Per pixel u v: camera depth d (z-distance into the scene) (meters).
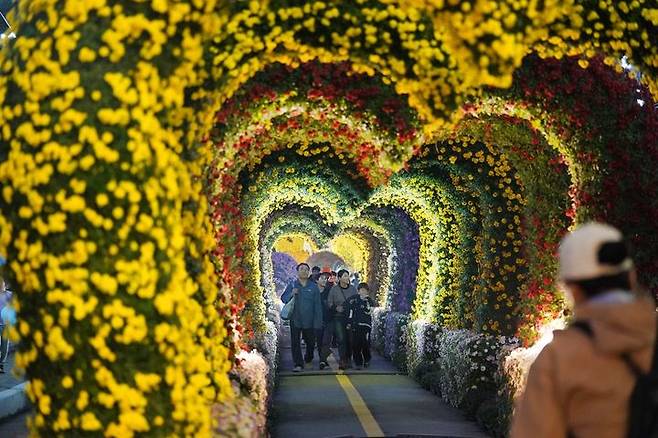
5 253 6.39
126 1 6.31
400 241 30.02
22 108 6.28
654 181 11.23
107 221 6.18
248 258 17.98
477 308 17.30
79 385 6.30
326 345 27.52
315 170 18.62
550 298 13.16
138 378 6.29
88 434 6.32
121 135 6.21
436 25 6.47
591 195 11.65
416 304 24.17
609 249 4.32
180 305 6.42
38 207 6.19
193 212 7.22
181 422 6.43
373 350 35.25
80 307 6.17
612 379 4.16
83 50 6.21
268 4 6.81
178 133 6.71
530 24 6.40
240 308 13.68
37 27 6.40
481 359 16.47
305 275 27.16
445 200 19.97
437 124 7.25
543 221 13.55
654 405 4.10
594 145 11.52
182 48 6.44
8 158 6.30
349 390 21.69
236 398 7.62
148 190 6.23
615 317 4.21
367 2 6.88
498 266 16.81
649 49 7.96
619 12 7.70
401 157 10.98
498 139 14.40
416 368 23.12
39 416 6.44
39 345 6.31
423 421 16.44
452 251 20.73
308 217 29.97
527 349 13.21
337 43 7.16
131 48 6.32
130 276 6.20
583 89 11.27
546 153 13.39
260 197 19.59
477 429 15.38
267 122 12.46
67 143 6.17
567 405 4.23
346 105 10.98
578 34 7.59
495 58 6.38
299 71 10.70
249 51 7.19
